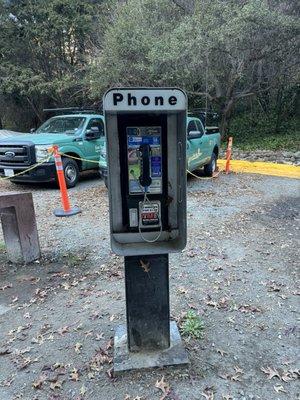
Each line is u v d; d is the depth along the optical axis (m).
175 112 2.55
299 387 2.62
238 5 13.11
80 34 18.86
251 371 2.76
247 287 4.02
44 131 9.84
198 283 4.11
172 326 3.17
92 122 9.93
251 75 15.27
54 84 17.94
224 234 5.65
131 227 2.78
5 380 2.77
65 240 5.50
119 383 2.66
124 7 15.12
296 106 18.81
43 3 19.02
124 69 14.19
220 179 9.96
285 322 3.38
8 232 4.66
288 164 12.18
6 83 18.47
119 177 2.70
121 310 3.61
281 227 6.03
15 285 4.22
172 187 2.77
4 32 19.06
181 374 2.71
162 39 13.34
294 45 13.47
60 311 3.66
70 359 2.95
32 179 8.62
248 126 19.20
